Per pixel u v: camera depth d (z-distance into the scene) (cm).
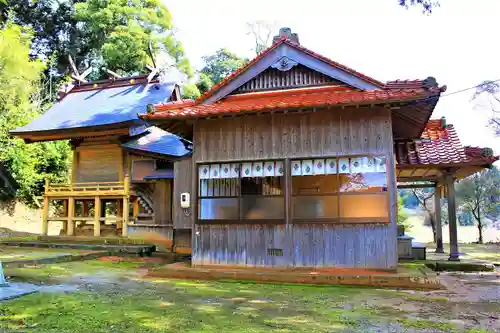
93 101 2167
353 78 948
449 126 1319
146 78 2253
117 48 3136
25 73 2169
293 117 947
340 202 903
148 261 1326
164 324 522
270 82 1028
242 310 604
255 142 962
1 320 536
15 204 2448
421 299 686
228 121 987
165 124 1037
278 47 1005
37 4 3741
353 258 872
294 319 550
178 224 1453
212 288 795
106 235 1788
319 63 974
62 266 1148
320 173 916
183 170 1467
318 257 891
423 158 1180
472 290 775
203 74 3934
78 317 554
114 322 531
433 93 798
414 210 3381
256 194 972
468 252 1576
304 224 909
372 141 894
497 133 2478
